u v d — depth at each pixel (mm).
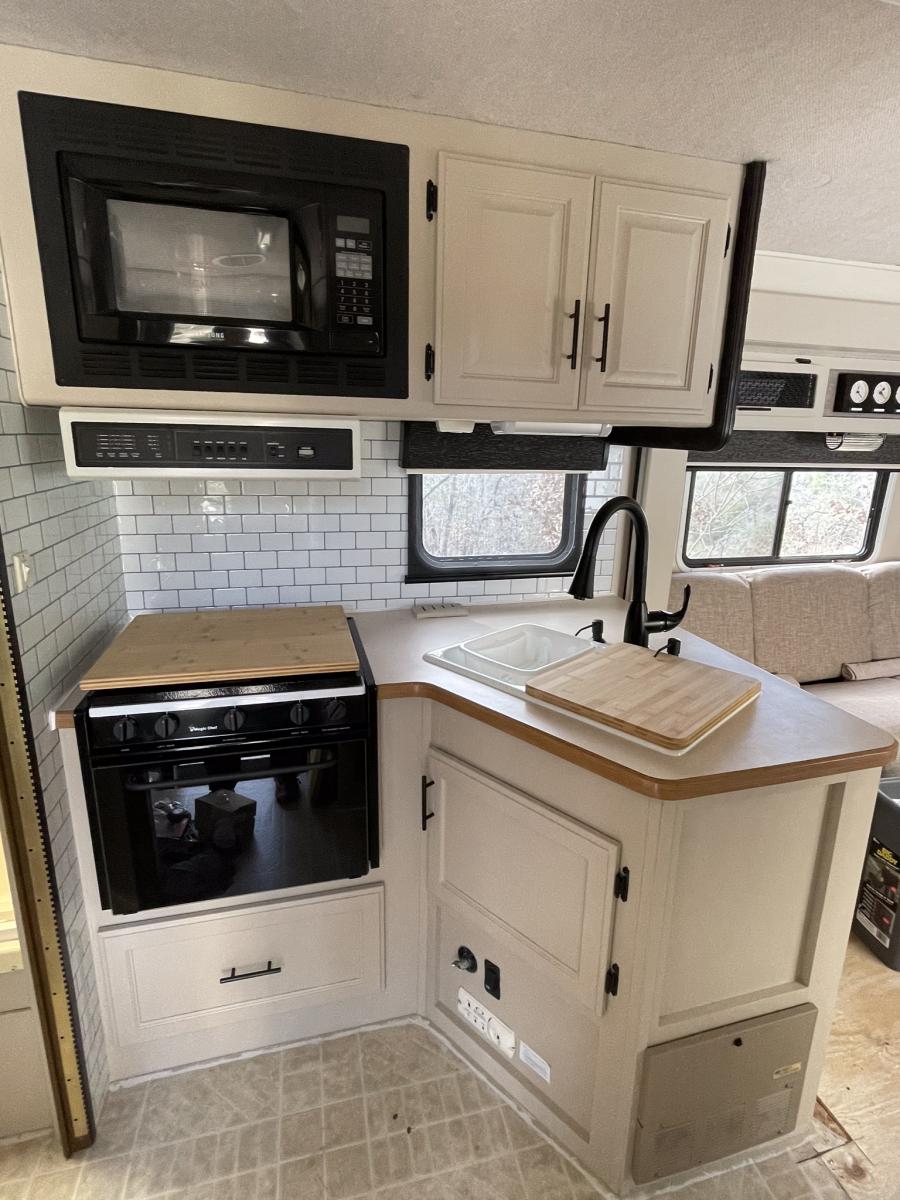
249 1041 1766
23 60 1187
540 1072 1562
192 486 1930
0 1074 1486
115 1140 1544
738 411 2102
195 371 1403
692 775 1144
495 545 2301
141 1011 1630
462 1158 1513
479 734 1516
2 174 1225
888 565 3504
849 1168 1502
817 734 1322
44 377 1326
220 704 1454
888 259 2145
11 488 1271
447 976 1780
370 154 1379
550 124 1433
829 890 1380
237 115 1294
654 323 1666
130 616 1986
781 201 1749
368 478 2062
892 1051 1810
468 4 1013
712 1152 1452
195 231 1337
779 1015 1420
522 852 1455
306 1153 1521
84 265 1283
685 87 1251
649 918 1241
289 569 2068
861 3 969
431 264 1479
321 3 1021
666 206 1587
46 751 1375
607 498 2324
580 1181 1465
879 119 1334
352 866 1657
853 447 2705
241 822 1545
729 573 3207
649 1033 1318
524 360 1592
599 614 2211
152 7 1040
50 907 1385
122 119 1244
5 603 1239
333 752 1549
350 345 1468
